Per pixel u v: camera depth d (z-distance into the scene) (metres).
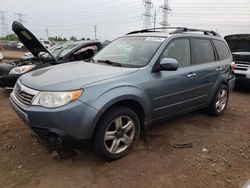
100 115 3.20
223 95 5.61
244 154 3.95
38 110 3.06
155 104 3.93
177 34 4.51
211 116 5.59
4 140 4.04
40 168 3.33
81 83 3.21
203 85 4.87
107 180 3.14
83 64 4.22
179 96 4.33
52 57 6.61
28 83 3.44
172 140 4.29
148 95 3.77
